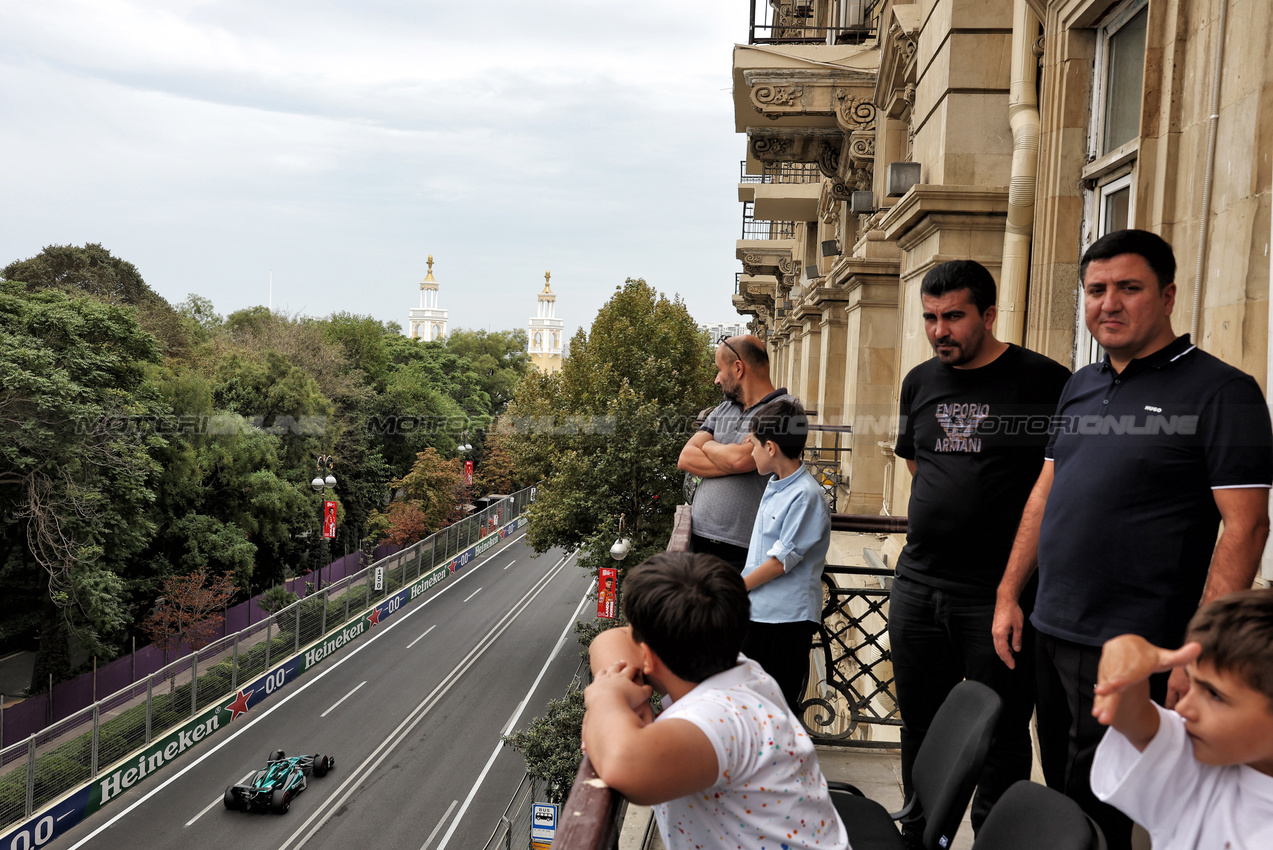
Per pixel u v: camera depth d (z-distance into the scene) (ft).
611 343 90.63
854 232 44.91
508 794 83.46
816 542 10.39
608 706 4.83
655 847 9.80
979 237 21.65
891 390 34.73
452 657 120.06
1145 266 6.91
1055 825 5.48
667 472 83.10
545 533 92.02
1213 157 10.62
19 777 67.41
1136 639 4.23
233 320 178.50
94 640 86.74
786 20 60.29
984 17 21.62
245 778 79.25
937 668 10.28
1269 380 9.37
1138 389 7.11
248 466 112.37
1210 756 4.25
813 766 5.11
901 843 7.84
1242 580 6.37
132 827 73.20
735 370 12.31
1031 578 9.30
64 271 152.76
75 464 80.89
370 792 82.48
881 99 34.09
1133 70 14.80
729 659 5.11
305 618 113.29
